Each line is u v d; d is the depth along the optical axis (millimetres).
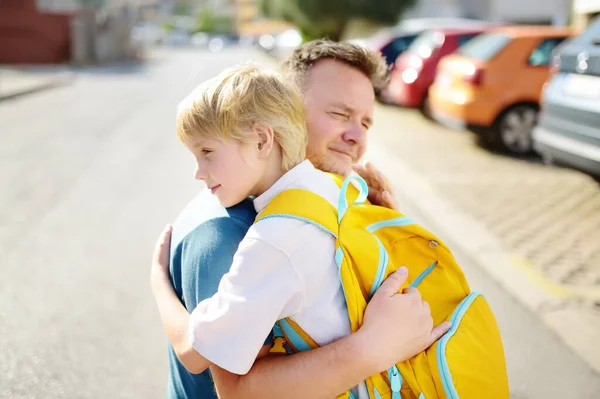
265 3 30484
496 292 3744
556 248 4469
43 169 7270
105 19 29281
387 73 1634
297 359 1190
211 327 1148
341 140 1566
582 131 5035
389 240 1359
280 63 1620
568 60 5336
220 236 1238
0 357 3078
